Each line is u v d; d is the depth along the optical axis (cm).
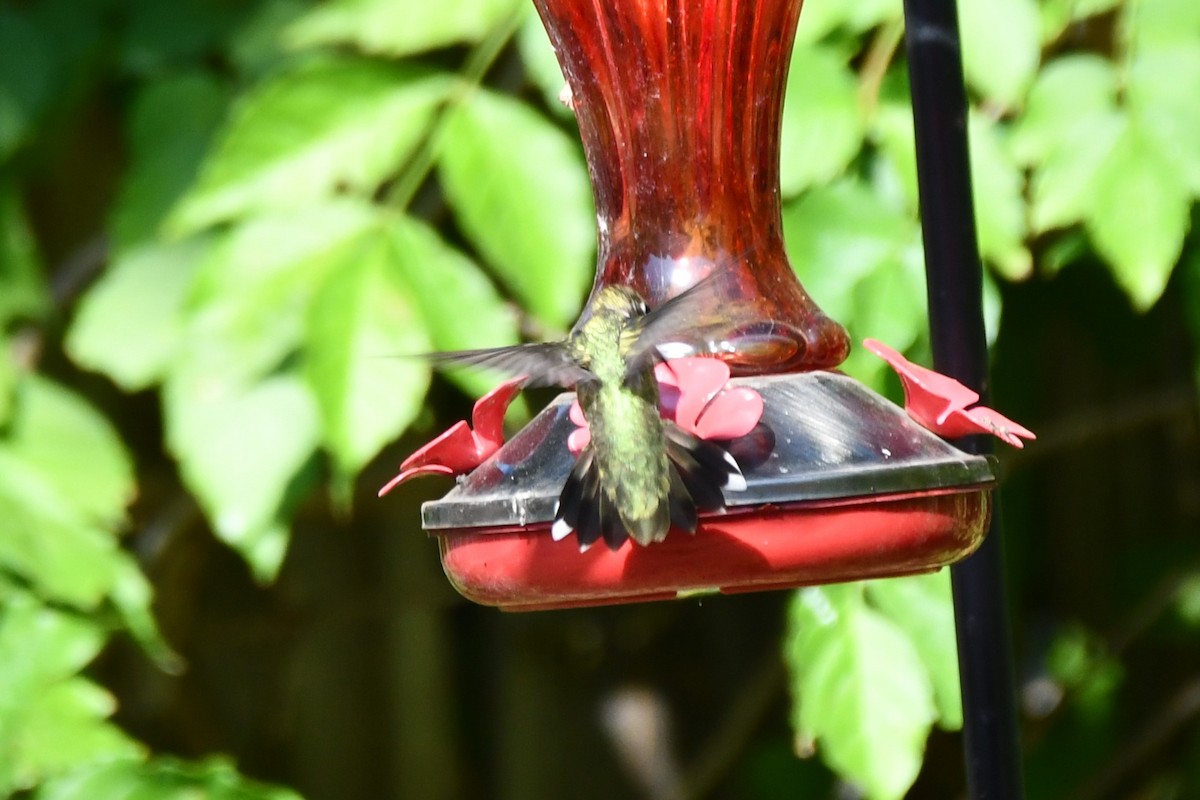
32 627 402
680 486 366
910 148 391
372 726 524
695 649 530
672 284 375
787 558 366
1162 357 476
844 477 366
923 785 513
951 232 375
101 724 401
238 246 394
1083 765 481
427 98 396
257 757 514
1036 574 513
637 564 367
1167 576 486
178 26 424
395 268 393
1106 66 392
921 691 389
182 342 402
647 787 513
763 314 374
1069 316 447
